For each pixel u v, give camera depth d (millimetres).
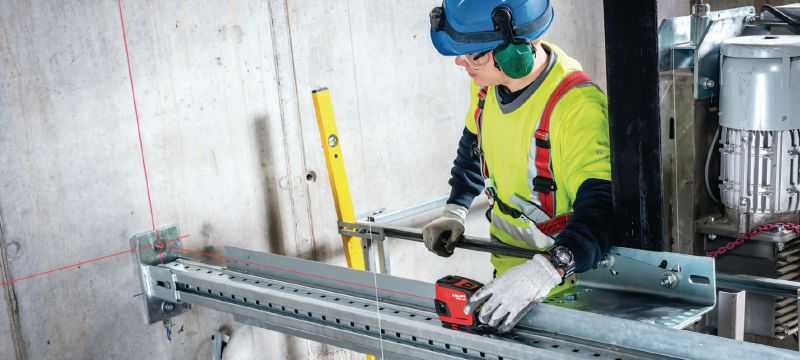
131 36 2264
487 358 1503
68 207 2207
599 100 1847
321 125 2566
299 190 2725
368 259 2633
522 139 1962
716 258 2715
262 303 1987
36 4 2080
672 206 2719
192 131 2428
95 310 2303
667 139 2662
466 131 2320
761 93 2250
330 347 2910
